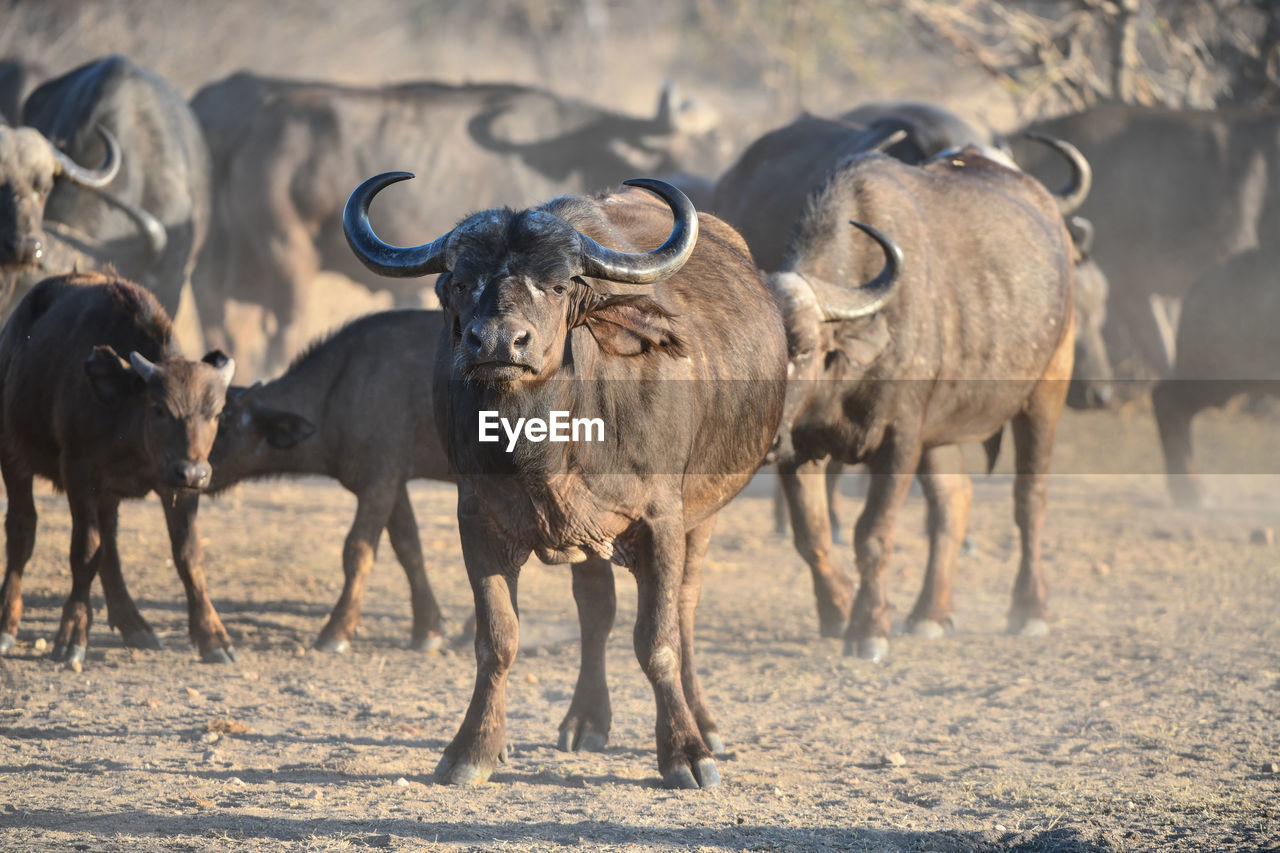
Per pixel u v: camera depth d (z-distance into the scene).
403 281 67.69
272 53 131.88
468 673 29.84
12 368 31.84
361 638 33.03
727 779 22.19
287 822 19.52
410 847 18.50
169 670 29.20
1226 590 38.91
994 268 34.31
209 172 57.72
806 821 19.97
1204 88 82.06
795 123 47.53
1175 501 52.28
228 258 67.25
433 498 54.59
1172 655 31.45
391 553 43.84
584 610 24.22
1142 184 61.44
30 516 31.72
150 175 52.34
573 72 146.38
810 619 35.78
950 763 23.41
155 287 52.16
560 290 19.33
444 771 21.70
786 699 27.81
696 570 24.28
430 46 150.00
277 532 45.84
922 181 34.59
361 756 23.20
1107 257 62.84
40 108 57.94
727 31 114.88
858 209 32.19
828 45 104.50
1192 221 61.31
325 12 140.75
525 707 27.03
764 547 45.69
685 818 20.00
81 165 50.84
